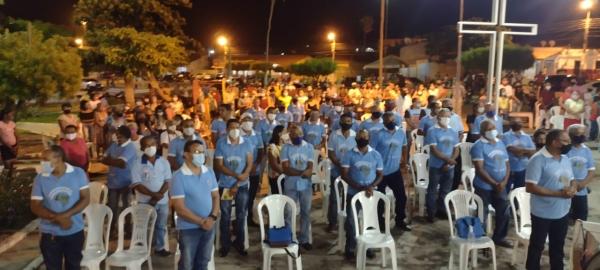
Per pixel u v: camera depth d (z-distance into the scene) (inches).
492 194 287.6
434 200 335.0
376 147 315.9
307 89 971.9
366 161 272.8
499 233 288.8
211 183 220.5
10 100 496.4
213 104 792.9
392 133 313.6
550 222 228.2
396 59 1498.5
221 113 438.9
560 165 224.8
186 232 215.0
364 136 272.7
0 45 483.5
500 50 386.0
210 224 215.5
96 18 928.9
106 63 921.5
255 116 542.0
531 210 234.1
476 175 290.4
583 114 614.5
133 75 909.8
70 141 333.1
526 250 252.7
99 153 570.6
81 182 216.5
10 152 427.2
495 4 378.9
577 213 273.3
